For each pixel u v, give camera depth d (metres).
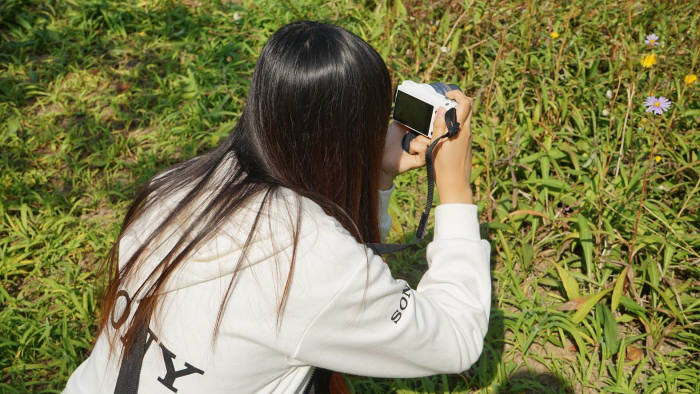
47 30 4.12
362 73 1.03
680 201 2.75
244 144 1.09
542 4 3.70
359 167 1.11
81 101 3.63
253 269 0.97
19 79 3.82
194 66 3.81
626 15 3.65
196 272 0.99
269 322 0.98
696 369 2.13
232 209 1.01
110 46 4.12
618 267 2.46
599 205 2.47
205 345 0.99
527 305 2.35
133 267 1.07
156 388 1.02
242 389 1.02
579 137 3.10
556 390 2.15
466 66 3.50
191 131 3.37
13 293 2.58
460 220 1.23
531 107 3.24
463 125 1.24
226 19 4.22
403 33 3.75
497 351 2.24
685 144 2.84
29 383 2.15
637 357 2.23
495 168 2.91
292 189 1.04
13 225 2.80
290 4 4.12
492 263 2.62
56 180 3.16
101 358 1.12
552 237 2.60
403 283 1.09
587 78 3.33
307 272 0.97
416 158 1.39
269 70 1.03
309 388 1.22
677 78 3.20
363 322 1.01
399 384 2.13
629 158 2.93
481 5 3.70
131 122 3.55
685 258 2.50
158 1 4.47
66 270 2.60
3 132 3.37
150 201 1.15
